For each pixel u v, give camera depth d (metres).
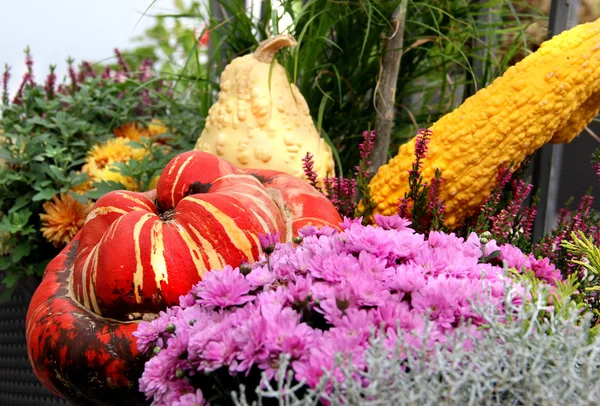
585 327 0.71
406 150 1.45
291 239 1.16
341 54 1.81
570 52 1.31
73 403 1.07
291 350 0.71
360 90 1.85
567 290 0.91
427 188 1.35
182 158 1.21
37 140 1.75
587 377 0.64
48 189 1.65
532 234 1.71
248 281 0.84
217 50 1.88
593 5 1.90
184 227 1.02
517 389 0.68
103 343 0.96
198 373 0.80
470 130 1.37
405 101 1.99
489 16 1.90
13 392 1.90
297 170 1.49
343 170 1.88
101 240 1.02
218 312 0.84
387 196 1.46
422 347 0.66
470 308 0.77
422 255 0.89
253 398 0.78
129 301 0.97
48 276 1.16
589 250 1.09
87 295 1.02
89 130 1.89
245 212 1.05
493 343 0.69
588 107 1.45
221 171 1.21
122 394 0.97
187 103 2.15
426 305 0.78
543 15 1.94
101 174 1.71
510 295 0.76
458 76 2.06
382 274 0.84
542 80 1.32
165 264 0.98
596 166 1.43
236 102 1.52
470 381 0.68
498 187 1.38
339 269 0.83
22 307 1.85
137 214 1.03
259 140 1.48
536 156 1.70
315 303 0.77
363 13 1.73
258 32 1.95
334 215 1.25
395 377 0.65
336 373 0.68
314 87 1.81
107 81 2.12
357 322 0.74
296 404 0.64
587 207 1.42
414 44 1.69
